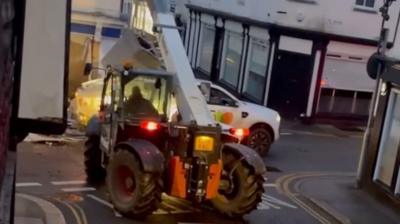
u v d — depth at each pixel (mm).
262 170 10594
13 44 3994
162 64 11586
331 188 14734
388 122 14133
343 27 24766
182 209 11406
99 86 17531
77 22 20359
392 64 13961
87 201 11422
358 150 20438
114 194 10695
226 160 10789
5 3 2879
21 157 14227
